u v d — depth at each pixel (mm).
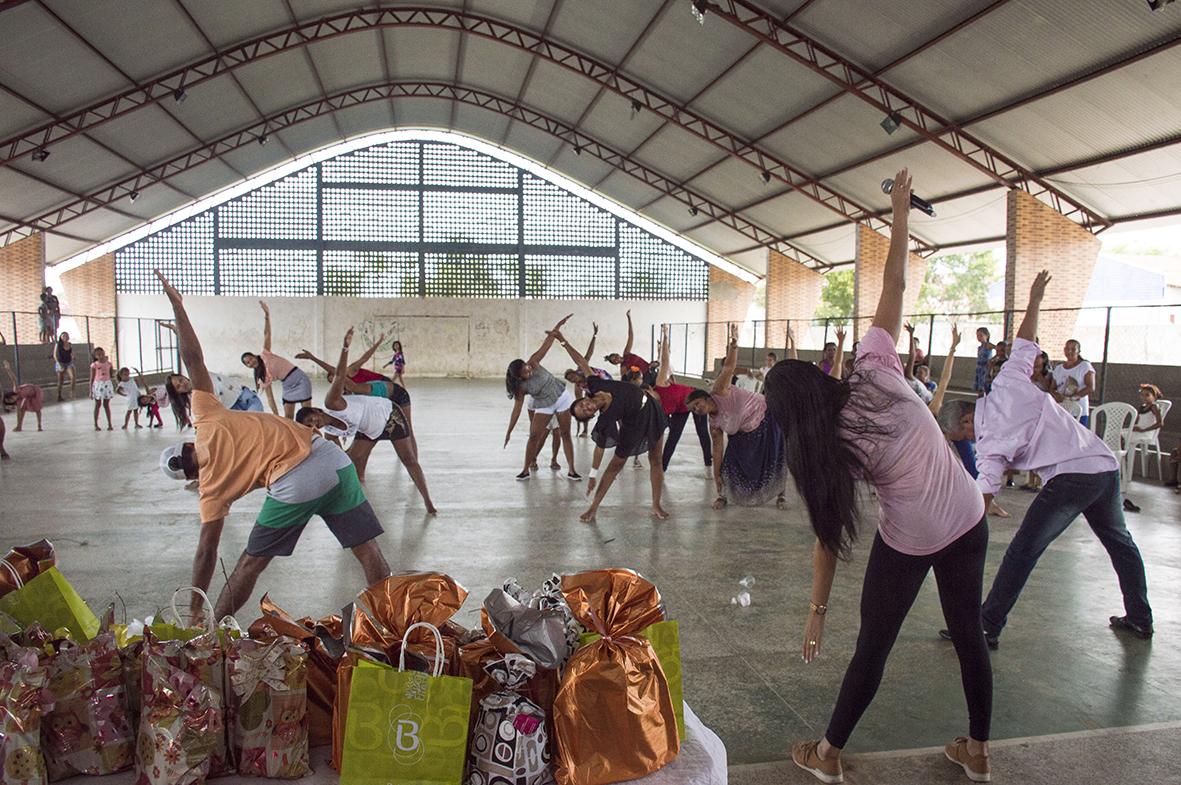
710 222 21781
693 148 17219
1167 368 9703
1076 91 9750
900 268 2562
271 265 23688
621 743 1563
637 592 1812
